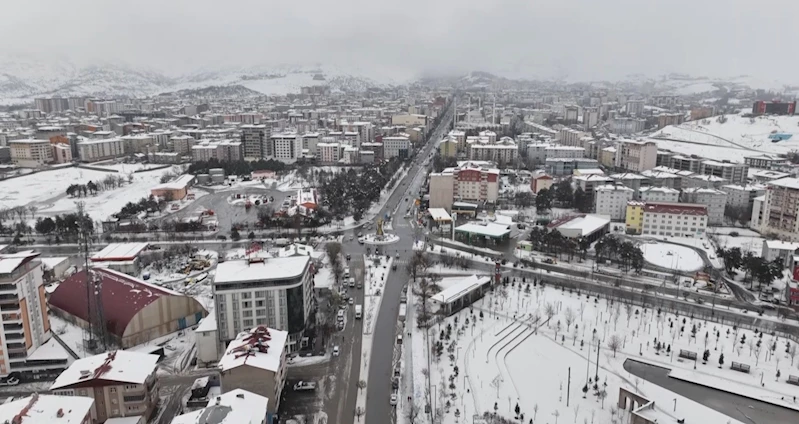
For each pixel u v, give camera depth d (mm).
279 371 192250
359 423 182625
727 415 186125
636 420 175250
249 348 191375
